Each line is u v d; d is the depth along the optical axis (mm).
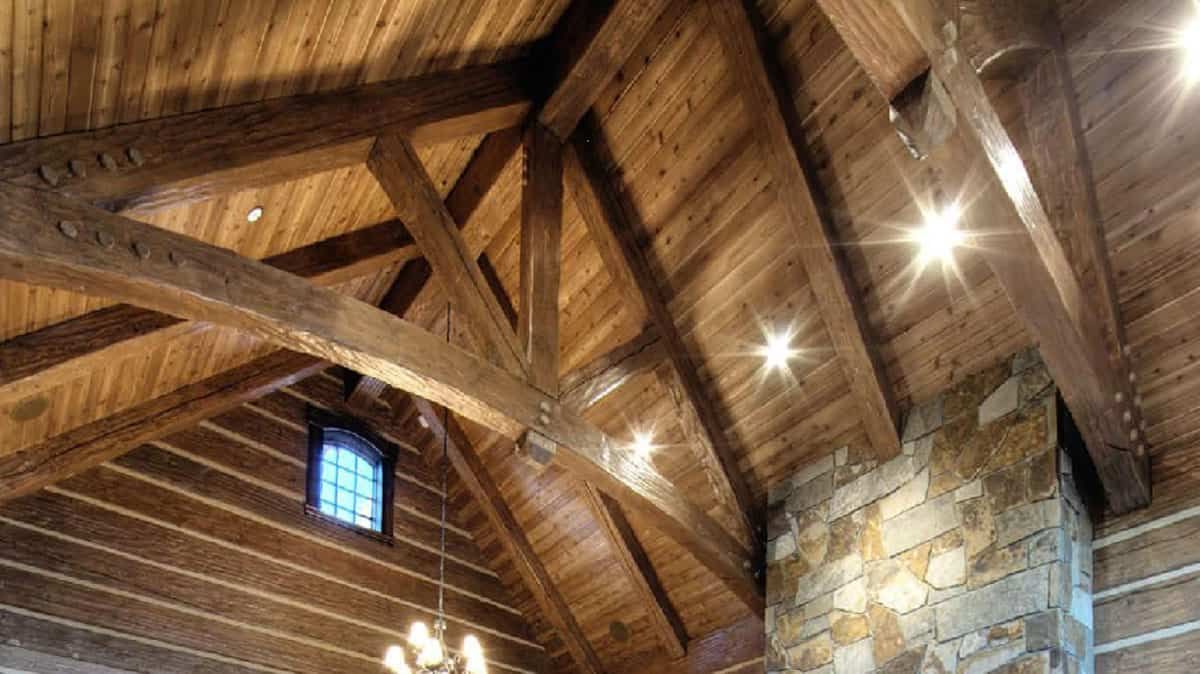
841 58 6000
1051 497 5762
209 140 4770
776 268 6785
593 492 8203
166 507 7480
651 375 7664
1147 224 5387
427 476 9344
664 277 7305
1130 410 5527
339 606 8133
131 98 4426
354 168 5969
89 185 4270
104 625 6824
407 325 5383
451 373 5516
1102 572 5734
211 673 7184
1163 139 5211
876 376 6574
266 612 7668
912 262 6297
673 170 6898
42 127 4191
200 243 4562
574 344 7961
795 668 6887
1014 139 5656
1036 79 5340
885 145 6047
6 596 6488
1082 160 5348
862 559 6719
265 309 4723
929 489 6445
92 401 6285
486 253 7820
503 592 9383
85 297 5199
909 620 6238
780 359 7094
